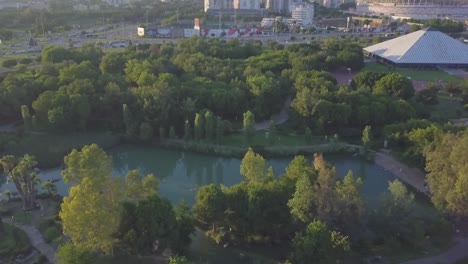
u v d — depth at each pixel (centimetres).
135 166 18662
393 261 11188
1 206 13912
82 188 10094
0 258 11212
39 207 13775
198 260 11331
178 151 19225
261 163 13138
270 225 11669
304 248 10156
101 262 10800
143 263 10900
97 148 11231
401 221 11831
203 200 11712
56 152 18150
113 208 10325
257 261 11356
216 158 18638
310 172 12462
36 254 11438
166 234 10781
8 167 13938
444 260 11244
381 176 16900
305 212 11181
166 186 16675
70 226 9938
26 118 19762
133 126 19725
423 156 15950
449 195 11919
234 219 11819
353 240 11381
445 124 18712
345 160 18438
